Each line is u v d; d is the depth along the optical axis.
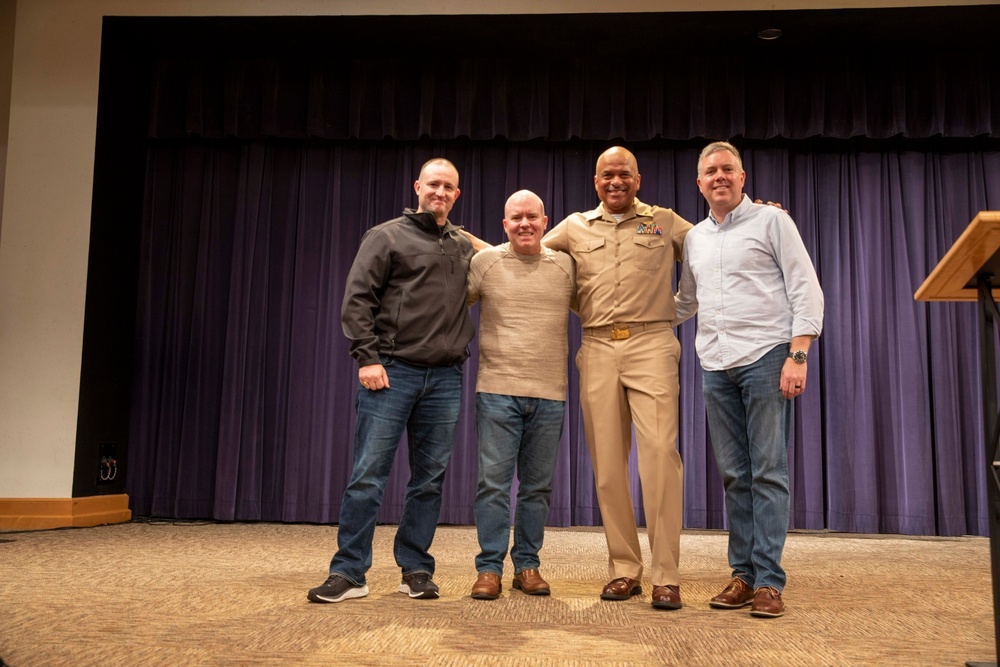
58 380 4.41
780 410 2.28
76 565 2.94
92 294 4.51
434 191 2.45
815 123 4.84
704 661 1.70
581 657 1.72
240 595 2.38
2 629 1.92
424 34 4.69
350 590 2.33
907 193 4.96
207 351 5.03
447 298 2.42
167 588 2.49
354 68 5.03
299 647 1.77
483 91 4.98
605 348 2.46
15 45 4.62
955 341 4.83
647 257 2.46
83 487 4.43
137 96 4.95
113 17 4.59
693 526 4.75
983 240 1.50
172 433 4.98
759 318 2.31
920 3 4.27
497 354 2.47
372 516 2.36
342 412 4.94
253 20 4.56
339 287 5.02
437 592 2.36
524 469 2.52
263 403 4.98
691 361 4.86
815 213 4.99
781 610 2.17
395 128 5.00
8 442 4.36
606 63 4.99
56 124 4.56
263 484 4.95
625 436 2.47
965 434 4.77
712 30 4.57
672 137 4.93
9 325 4.44
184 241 5.11
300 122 5.05
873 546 4.03
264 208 5.11
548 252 2.55
